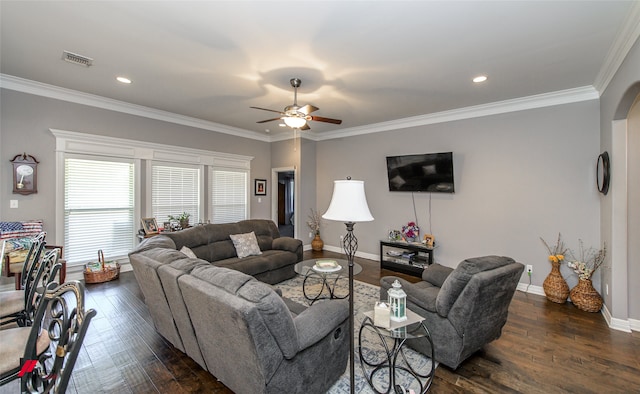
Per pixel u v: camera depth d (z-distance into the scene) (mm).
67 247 4035
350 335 1849
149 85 3613
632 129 2887
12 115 3576
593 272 3395
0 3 2043
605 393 1967
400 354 2396
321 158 6613
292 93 3857
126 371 2152
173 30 2395
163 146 4957
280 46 2635
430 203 4961
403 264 4902
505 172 4203
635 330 2830
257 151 6621
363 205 1959
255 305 1396
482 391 1972
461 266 2076
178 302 1954
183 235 3859
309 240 6699
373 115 4926
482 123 4398
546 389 1998
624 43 2422
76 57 2887
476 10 2096
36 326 1215
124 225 4566
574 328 2889
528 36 2441
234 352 1617
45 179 3824
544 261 3914
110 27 2357
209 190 5688
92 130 4199
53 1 2027
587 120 3605
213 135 5750
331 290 3836
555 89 3645
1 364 1314
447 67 3047
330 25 2301
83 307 1074
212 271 1776
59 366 1106
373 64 2986
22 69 3199
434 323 2213
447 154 4590
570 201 3730
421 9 2090
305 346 1658
